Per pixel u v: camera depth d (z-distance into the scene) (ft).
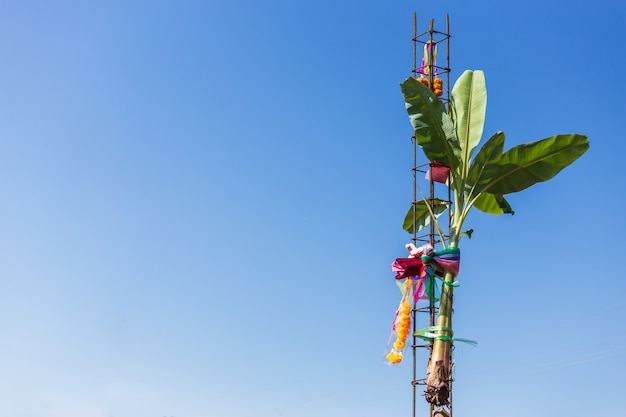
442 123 61.72
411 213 68.64
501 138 60.08
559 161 60.49
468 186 62.28
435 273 62.39
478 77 64.85
